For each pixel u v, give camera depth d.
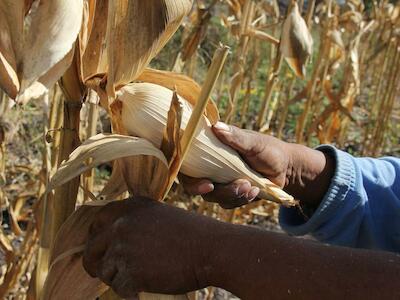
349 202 1.24
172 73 0.89
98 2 0.86
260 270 0.72
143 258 0.77
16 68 0.77
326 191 1.24
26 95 0.77
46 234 1.06
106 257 0.79
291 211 1.31
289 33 1.94
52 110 1.63
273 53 3.39
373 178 1.28
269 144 1.07
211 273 0.75
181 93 0.91
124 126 0.86
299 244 0.73
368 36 4.66
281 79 4.50
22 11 0.77
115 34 0.82
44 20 0.76
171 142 0.83
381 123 4.12
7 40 0.77
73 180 0.88
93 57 0.87
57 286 0.88
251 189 0.92
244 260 0.73
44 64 0.76
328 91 3.19
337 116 3.41
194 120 0.80
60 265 0.88
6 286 1.91
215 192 0.92
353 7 3.59
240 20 2.30
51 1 0.76
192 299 1.01
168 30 0.83
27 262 1.97
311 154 1.22
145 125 0.83
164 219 0.78
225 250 0.74
